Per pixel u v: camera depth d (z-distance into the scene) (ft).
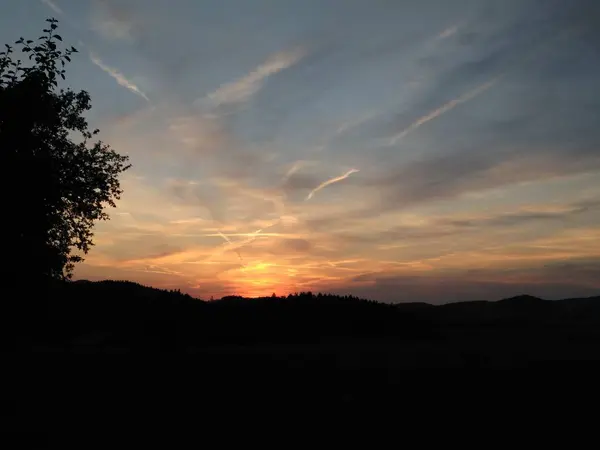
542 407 38.65
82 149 71.87
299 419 37.70
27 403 42.39
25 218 41.04
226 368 55.93
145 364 58.90
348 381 47.32
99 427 36.50
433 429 34.83
